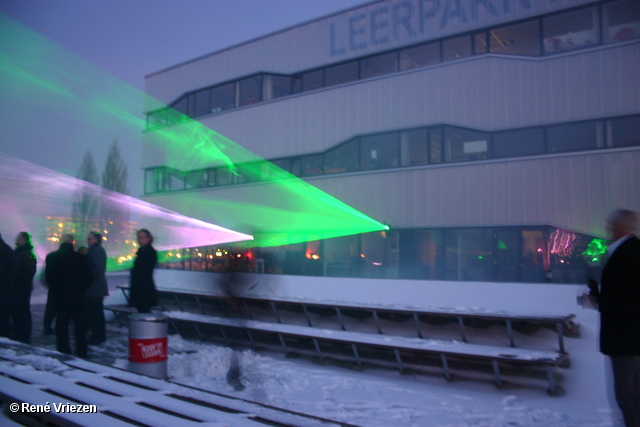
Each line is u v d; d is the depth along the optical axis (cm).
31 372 384
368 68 2023
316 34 2170
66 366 414
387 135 1903
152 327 558
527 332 613
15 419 301
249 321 823
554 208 1534
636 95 1450
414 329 684
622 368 321
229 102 2469
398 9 1950
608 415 447
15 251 788
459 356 551
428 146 1805
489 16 1742
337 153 2038
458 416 455
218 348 741
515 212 1598
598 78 1511
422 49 1897
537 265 1556
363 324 733
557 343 584
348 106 2005
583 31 1589
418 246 1786
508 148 1652
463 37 1808
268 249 2197
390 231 1845
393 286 895
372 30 2008
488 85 1688
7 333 745
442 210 1734
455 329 651
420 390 546
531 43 1675
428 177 1775
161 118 2770
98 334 798
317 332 692
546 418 445
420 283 892
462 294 783
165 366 570
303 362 682
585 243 1475
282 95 2273
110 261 3381
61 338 651
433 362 608
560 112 1562
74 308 658
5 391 320
